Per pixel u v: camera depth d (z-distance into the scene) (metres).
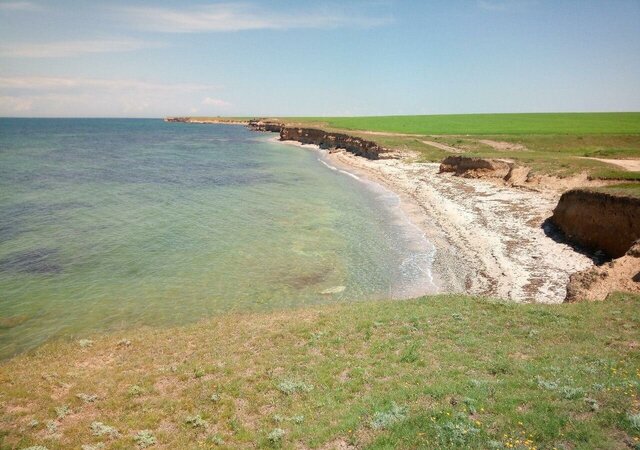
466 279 30.09
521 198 48.84
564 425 10.62
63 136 180.50
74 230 41.03
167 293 28.05
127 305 26.17
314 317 22.33
